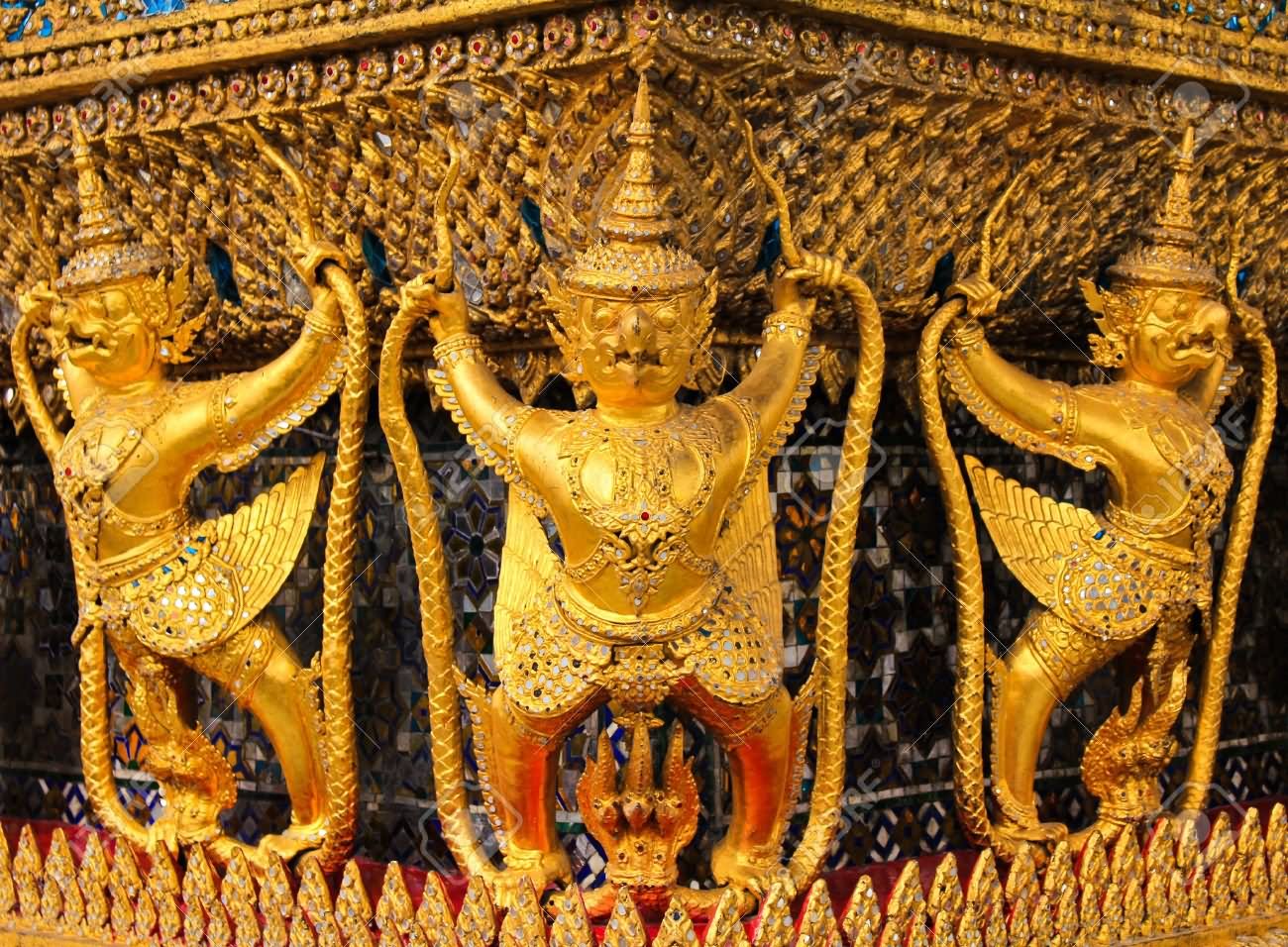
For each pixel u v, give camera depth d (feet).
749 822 7.48
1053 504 8.34
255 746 9.07
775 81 6.97
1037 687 8.30
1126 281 8.31
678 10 6.59
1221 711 9.46
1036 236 8.38
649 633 6.97
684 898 7.34
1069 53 7.81
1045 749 9.26
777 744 7.36
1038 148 8.13
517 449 7.11
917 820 8.72
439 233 7.32
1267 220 9.31
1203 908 8.63
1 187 8.76
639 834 7.34
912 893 7.59
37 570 10.14
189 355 8.70
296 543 8.13
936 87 7.51
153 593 7.99
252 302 8.29
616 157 6.97
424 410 8.43
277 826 8.99
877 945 7.55
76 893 8.57
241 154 7.91
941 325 7.99
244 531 8.11
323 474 8.82
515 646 7.27
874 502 8.54
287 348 8.47
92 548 8.07
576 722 7.25
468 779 8.29
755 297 7.58
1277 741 10.71
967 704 8.17
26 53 8.20
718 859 7.57
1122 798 8.66
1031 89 7.88
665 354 6.88
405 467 7.57
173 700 8.23
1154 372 8.35
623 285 6.77
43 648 10.12
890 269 7.92
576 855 7.92
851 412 7.66
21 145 8.48
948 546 8.86
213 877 8.07
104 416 8.05
